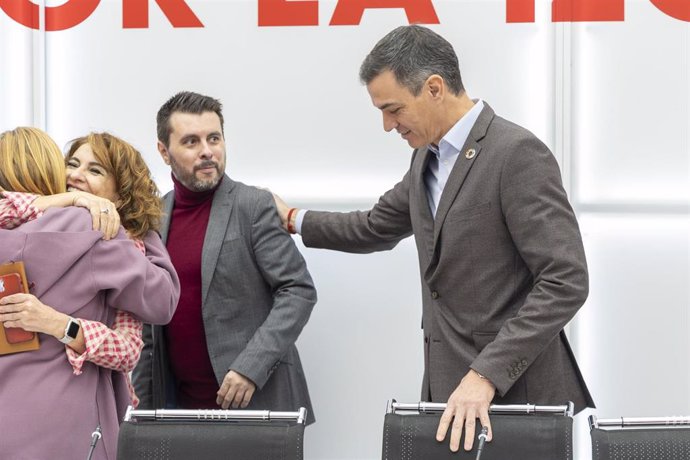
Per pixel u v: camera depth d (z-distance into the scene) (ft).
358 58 13.47
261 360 11.41
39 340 9.18
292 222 12.32
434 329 10.07
